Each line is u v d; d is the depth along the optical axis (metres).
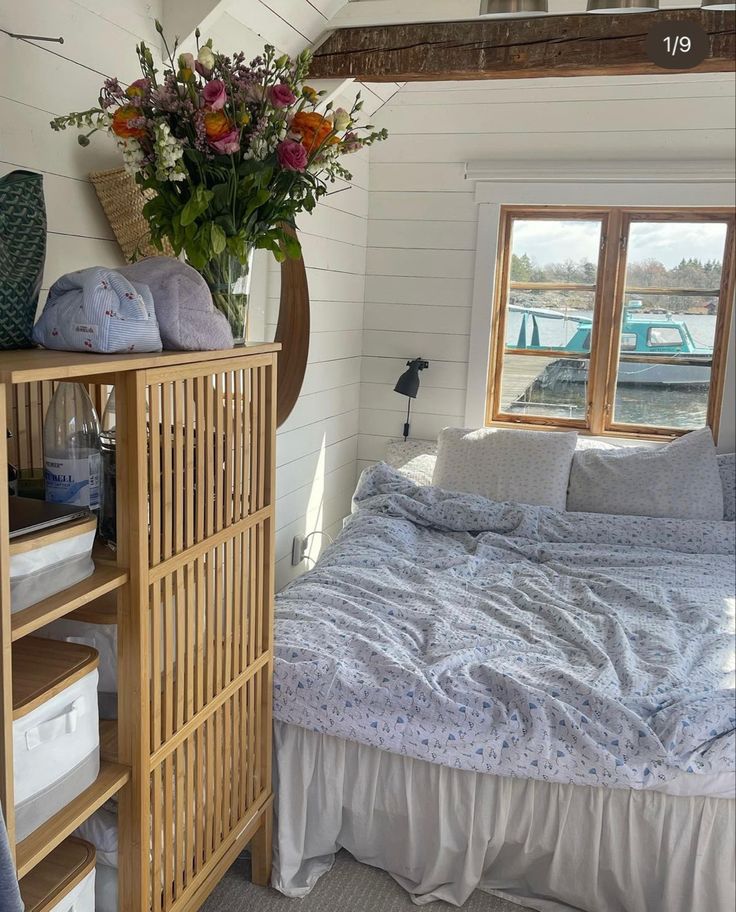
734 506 3.50
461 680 2.08
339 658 2.17
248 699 1.99
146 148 1.67
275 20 2.77
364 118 3.98
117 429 1.41
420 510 3.42
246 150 1.70
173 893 1.68
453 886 2.11
